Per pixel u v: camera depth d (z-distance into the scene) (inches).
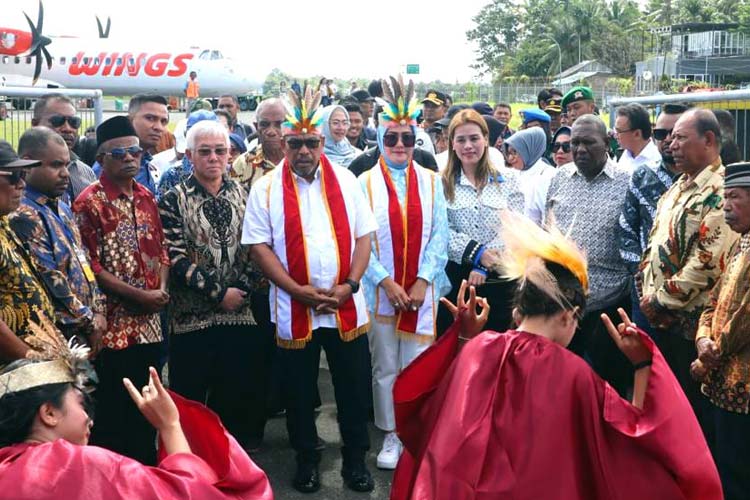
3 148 162.9
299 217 212.1
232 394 231.3
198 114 311.6
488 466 124.4
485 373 130.9
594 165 235.1
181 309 221.5
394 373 232.4
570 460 123.7
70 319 178.5
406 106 229.8
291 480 221.5
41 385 117.6
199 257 220.5
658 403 125.6
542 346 130.0
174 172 263.4
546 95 438.9
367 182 232.8
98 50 1721.2
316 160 215.0
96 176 280.2
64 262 183.5
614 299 231.1
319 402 263.3
